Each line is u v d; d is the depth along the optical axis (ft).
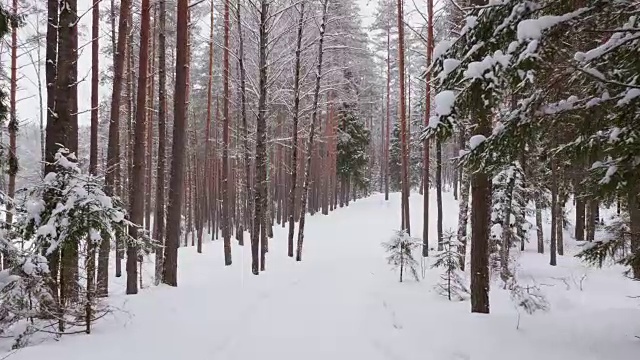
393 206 126.82
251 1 48.85
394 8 80.02
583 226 79.41
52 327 21.53
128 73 57.82
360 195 174.70
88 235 20.53
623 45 15.55
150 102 71.87
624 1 15.07
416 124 111.04
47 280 21.30
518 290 28.02
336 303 30.94
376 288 37.81
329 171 123.13
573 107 16.49
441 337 21.27
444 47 19.29
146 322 23.79
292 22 58.34
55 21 25.63
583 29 16.38
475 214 26.37
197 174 113.91
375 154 209.67
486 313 25.77
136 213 35.83
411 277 45.03
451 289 34.78
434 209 117.50
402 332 22.85
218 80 96.02
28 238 22.08
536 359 17.61
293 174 65.10
